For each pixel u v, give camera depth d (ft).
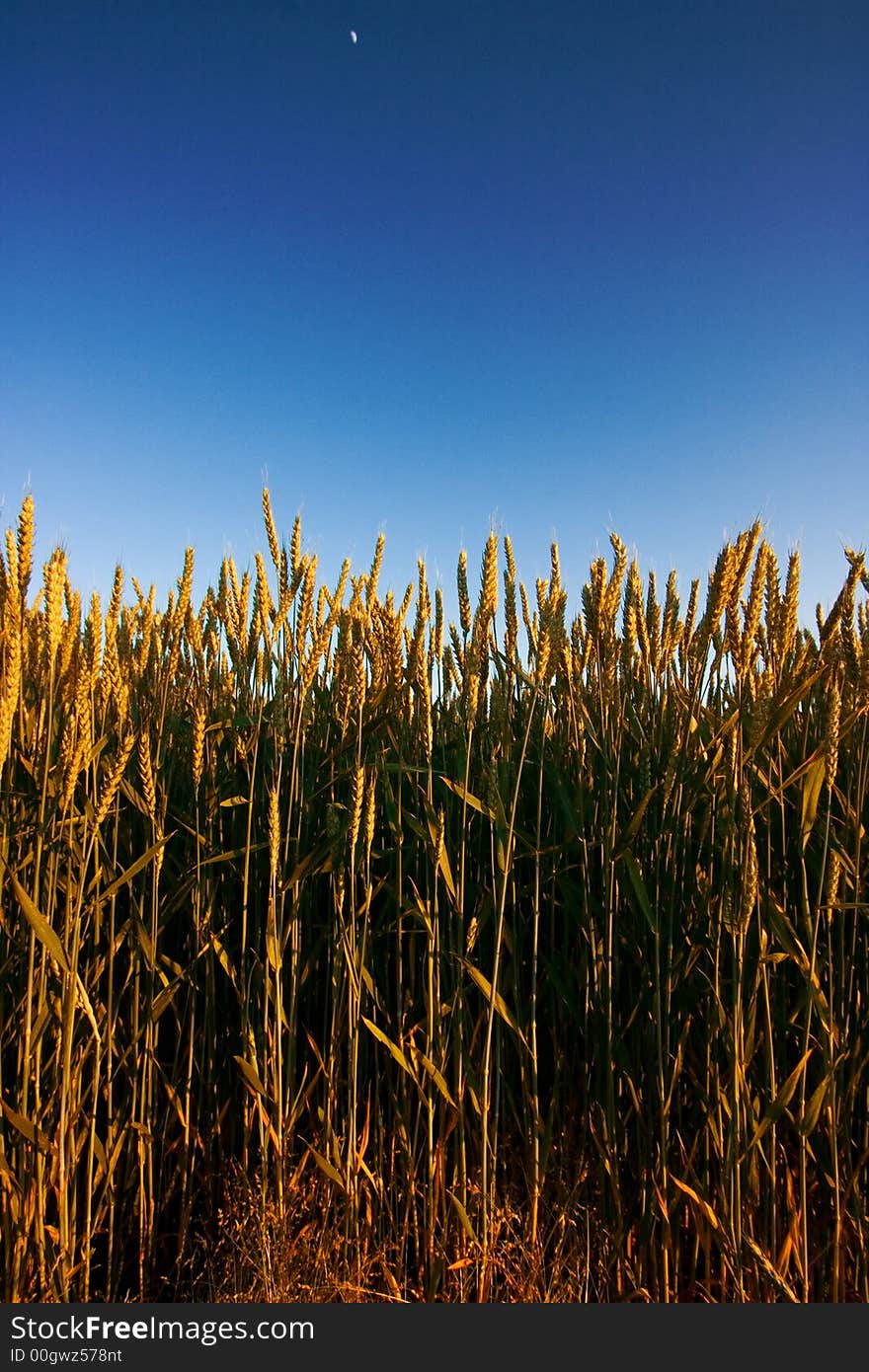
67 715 2.57
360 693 2.58
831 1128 2.25
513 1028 2.40
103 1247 2.58
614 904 2.62
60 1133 2.20
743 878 2.19
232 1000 2.88
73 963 2.24
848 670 2.39
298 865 2.53
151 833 2.97
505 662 2.66
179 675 3.07
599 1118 2.58
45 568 2.36
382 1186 2.51
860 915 2.57
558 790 2.56
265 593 2.63
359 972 2.50
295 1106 2.49
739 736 2.28
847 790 2.69
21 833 2.45
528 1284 2.31
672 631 2.52
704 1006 2.60
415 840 2.92
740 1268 2.18
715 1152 2.48
